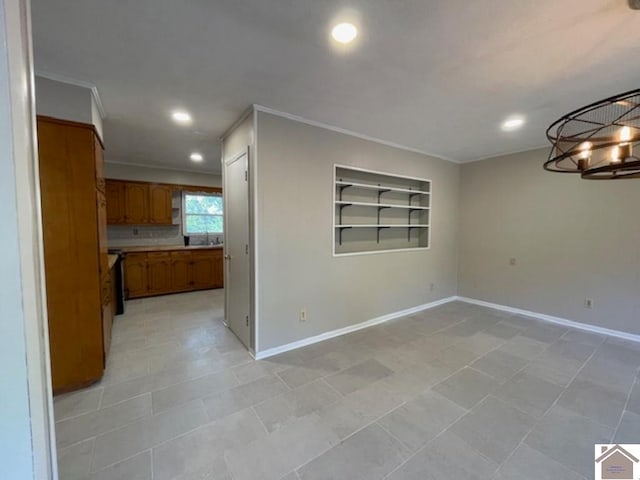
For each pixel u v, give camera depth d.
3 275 0.47
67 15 1.51
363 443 1.75
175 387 2.34
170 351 3.00
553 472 1.56
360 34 1.66
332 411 2.04
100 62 1.97
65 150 2.19
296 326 3.08
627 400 2.18
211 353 2.96
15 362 0.49
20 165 0.49
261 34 1.67
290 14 1.51
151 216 5.49
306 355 2.91
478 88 2.32
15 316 0.49
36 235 0.55
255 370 2.61
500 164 4.44
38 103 2.11
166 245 5.98
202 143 3.95
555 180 3.88
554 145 1.62
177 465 1.59
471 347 3.10
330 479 1.51
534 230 4.10
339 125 3.19
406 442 1.76
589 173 1.52
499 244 4.48
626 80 2.17
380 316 3.90
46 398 0.57
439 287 4.75
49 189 2.15
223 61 1.96
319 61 1.95
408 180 4.38
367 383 2.40
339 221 3.71
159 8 1.47
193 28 1.62
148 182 5.45
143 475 1.53
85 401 2.15
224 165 3.62
